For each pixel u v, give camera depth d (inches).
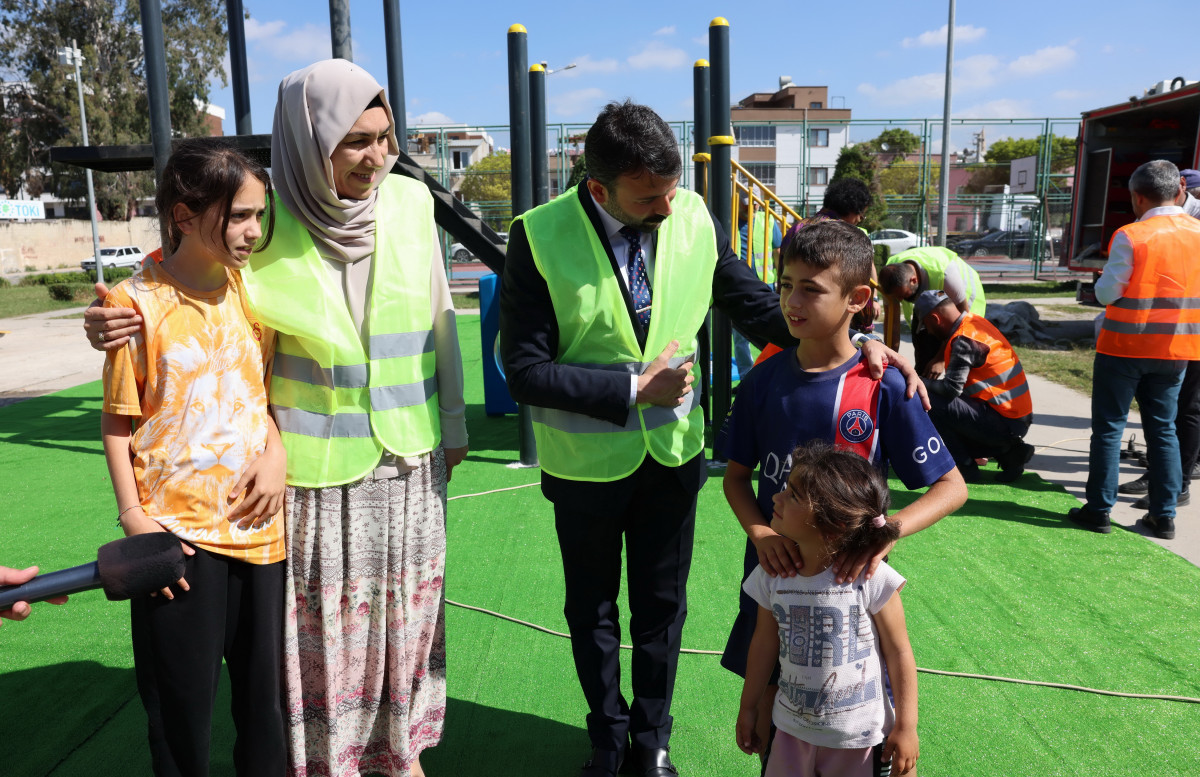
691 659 108.0
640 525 80.4
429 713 82.0
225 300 66.9
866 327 106.4
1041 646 110.1
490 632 116.0
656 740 82.3
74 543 154.0
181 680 63.8
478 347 398.3
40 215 1363.2
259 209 62.7
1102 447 148.1
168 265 64.9
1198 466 180.5
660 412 76.2
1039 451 206.2
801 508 58.9
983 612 119.8
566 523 78.7
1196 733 90.8
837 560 59.3
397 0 195.9
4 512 172.1
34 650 113.2
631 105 68.1
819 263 62.4
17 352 450.3
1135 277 139.7
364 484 72.1
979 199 752.3
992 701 97.4
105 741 92.4
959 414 173.9
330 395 70.2
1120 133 464.8
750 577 65.6
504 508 166.9
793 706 62.4
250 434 66.9
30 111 1305.4
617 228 74.7
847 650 60.4
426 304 75.2
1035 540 146.7
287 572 71.1
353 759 76.4
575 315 74.2
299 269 69.2
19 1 1251.8
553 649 111.2
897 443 65.3
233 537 65.1
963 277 182.4
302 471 70.3
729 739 90.4
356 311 71.6
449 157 672.4
